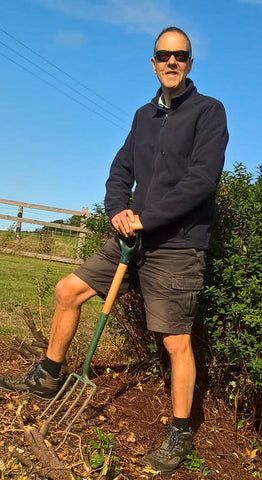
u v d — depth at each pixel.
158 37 3.19
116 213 3.28
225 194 3.64
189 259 3.04
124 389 3.77
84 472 2.74
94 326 6.36
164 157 3.11
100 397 3.62
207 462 3.19
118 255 3.19
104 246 3.25
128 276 3.27
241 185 3.63
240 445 3.42
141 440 3.25
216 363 3.57
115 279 3.07
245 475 3.16
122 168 3.49
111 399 3.62
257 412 3.54
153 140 3.21
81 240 13.67
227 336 3.27
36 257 14.34
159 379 3.87
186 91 3.10
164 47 3.09
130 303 3.90
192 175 2.95
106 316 3.08
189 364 3.08
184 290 3.02
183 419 3.07
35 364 3.55
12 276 9.64
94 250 4.02
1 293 7.75
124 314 4.02
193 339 3.64
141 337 3.96
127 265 3.15
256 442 3.43
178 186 2.96
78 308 3.28
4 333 5.43
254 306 3.24
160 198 3.09
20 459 2.75
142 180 3.23
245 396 3.53
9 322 5.99
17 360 4.23
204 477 3.04
